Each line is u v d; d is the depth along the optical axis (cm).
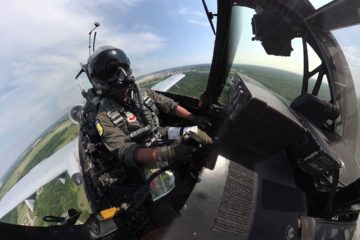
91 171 133
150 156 102
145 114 127
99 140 133
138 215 98
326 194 91
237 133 85
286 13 108
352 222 95
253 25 111
